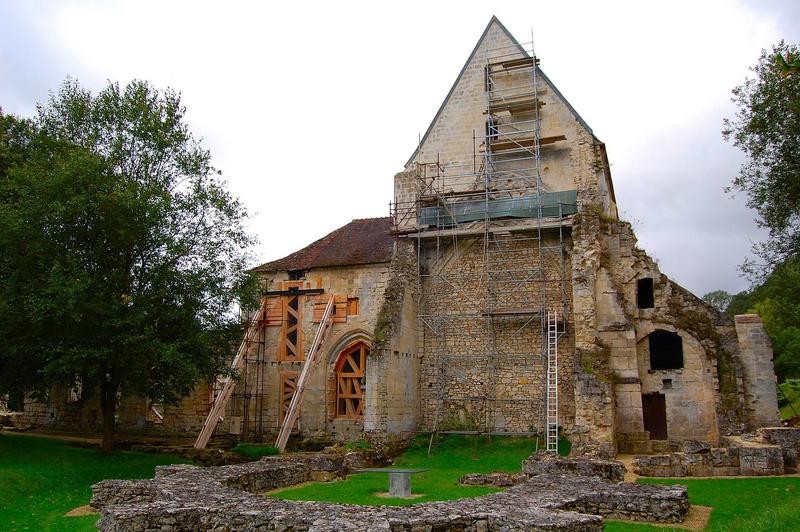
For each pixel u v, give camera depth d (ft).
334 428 87.51
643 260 81.00
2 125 77.36
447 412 84.23
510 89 92.22
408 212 89.81
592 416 68.59
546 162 88.38
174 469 50.90
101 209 62.59
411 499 47.14
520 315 83.46
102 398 68.49
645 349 78.89
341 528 28.73
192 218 70.03
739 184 58.80
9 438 75.72
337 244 98.48
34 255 61.93
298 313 93.61
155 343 61.21
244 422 90.99
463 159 92.73
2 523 41.09
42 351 62.18
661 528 36.09
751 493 46.37
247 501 36.09
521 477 54.13
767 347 75.20
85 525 39.42
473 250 87.51
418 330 87.35
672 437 75.46
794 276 65.46
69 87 70.69
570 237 83.30
